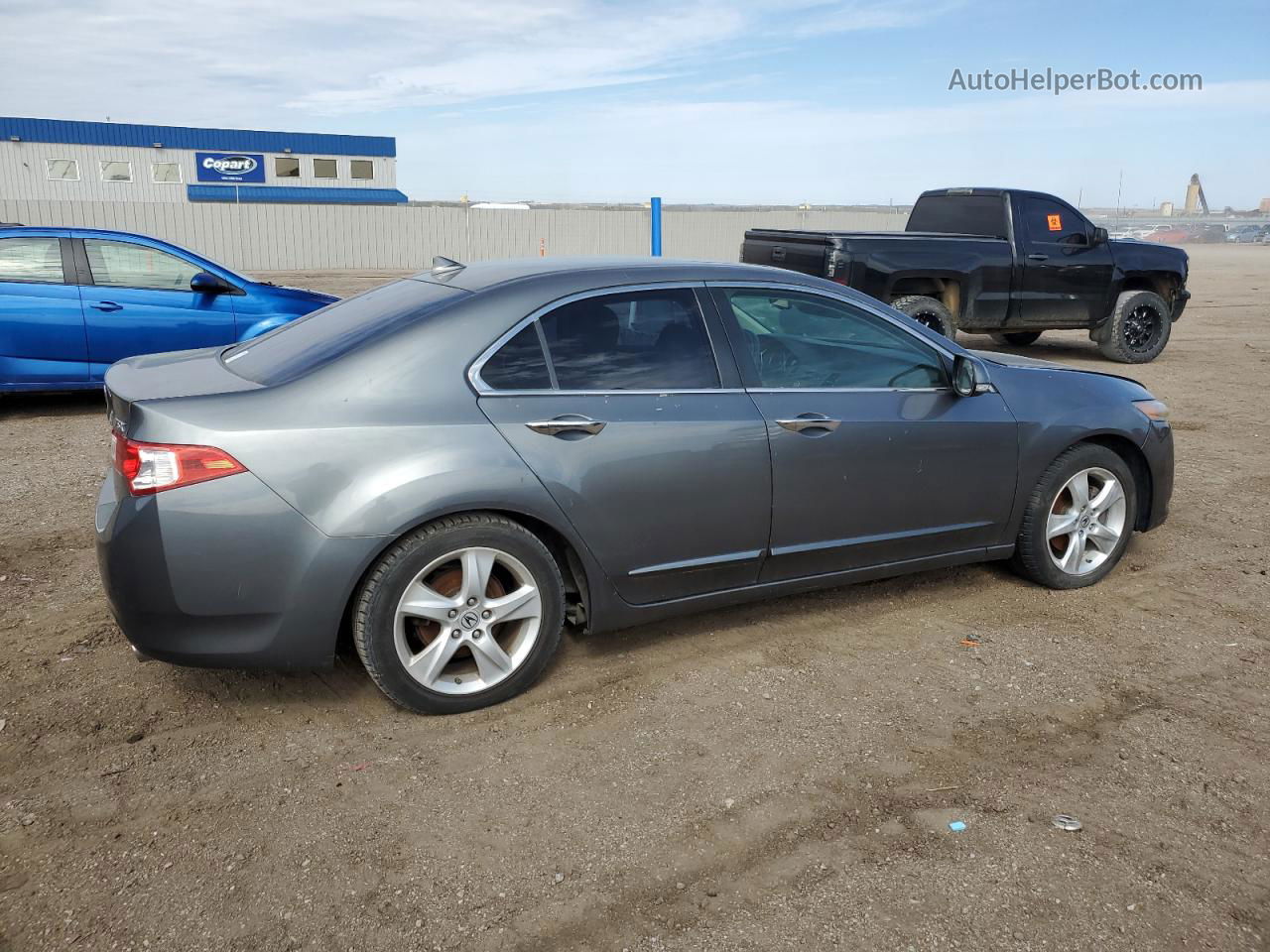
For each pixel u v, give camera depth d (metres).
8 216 32.44
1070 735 3.50
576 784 3.16
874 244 10.84
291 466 3.22
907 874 2.74
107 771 3.21
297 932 2.50
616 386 3.71
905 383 4.36
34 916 2.54
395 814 3.00
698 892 2.66
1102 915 2.58
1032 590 4.88
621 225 40.22
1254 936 2.52
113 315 8.47
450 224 37.94
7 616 4.38
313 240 36.22
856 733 3.50
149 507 3.17
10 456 7.20
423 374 3.43
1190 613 4.62
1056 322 12.16
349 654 4.01
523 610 3.61
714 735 3.47
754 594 4.16
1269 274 35.19
